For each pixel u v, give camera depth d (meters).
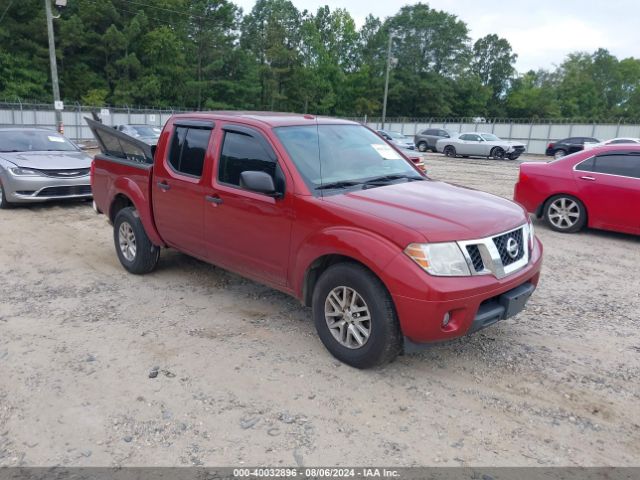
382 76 78.06
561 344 4.43
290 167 4.18
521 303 3.90
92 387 3.69
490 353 4.24
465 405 3.50
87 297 5.41
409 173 4.89
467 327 3.55
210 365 4.00
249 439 3.13
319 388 3.68
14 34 56.09
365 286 3.65
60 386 3.70
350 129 5.09
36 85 55.06
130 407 3.45
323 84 75.62
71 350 4.23
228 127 4.75
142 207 5.62
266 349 4.26
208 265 6.48
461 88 82.12
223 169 4.72
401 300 3.46
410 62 79.12
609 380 3.85
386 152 5.05
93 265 6.54
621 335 4.63
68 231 8.38
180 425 3.26
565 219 8.71
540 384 3.78
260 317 4.91
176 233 5.34
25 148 10.80
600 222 8.34
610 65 102.44
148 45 62.28
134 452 3.02
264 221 4.34
